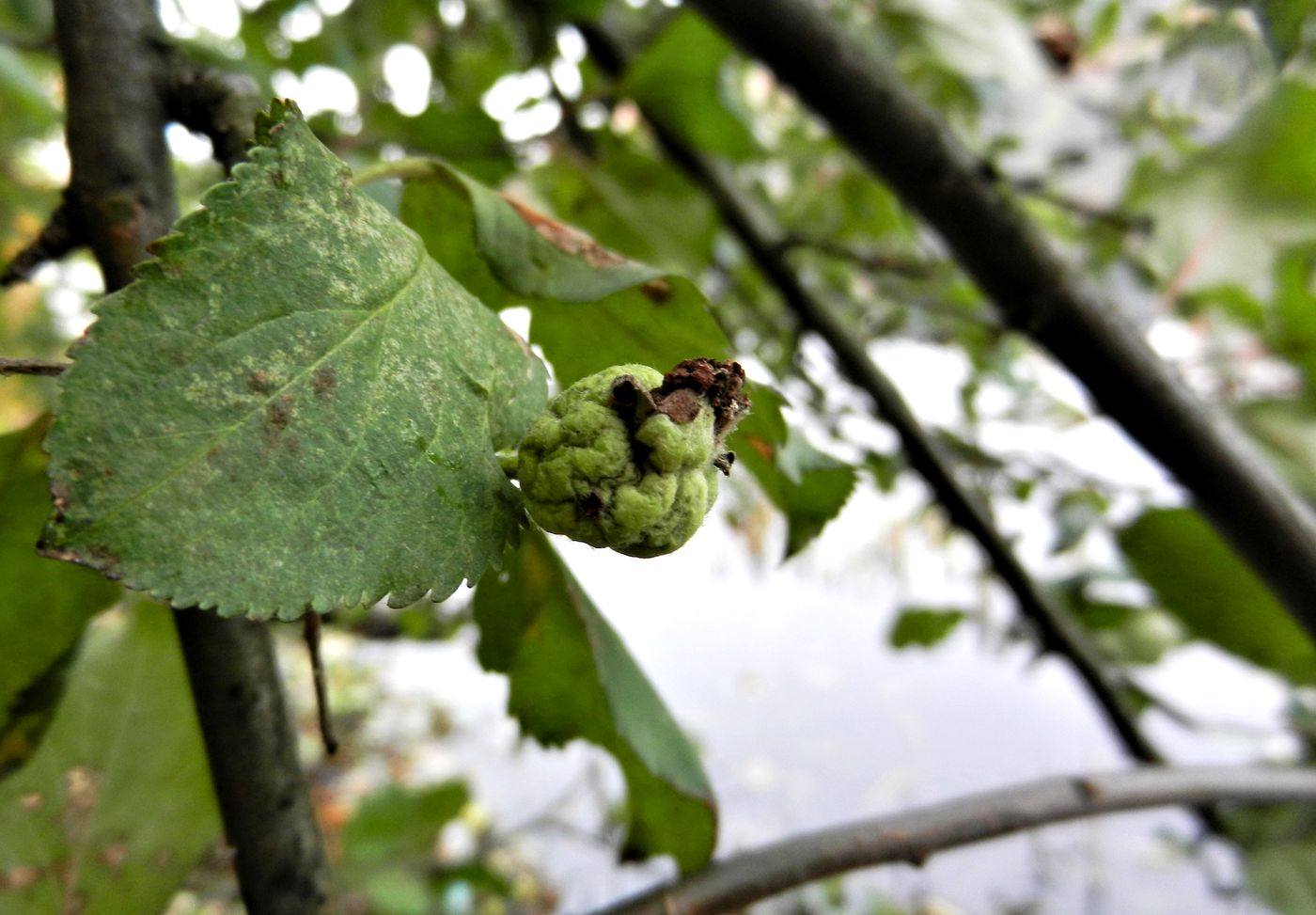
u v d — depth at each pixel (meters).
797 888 0.16
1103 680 0.26
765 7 0.17
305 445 0.08
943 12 0.26
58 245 0.10
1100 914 0.43
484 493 0.09
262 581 0.07
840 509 0.13
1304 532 0.19
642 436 0.08
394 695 0.62
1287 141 0.22
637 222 0.28
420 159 0.12
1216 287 0.22
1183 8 0.20
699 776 0.14
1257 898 0.25
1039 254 0.19
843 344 0.27
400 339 0.09
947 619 0.35
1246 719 0.44
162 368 0.07
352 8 0.33
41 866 0.14
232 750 0.11
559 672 0.14
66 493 0.07
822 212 0.39
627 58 0.27
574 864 0.50
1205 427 0.19
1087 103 0.25
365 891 0.35
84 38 0.10
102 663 0.16
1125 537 0.27
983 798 0.18
